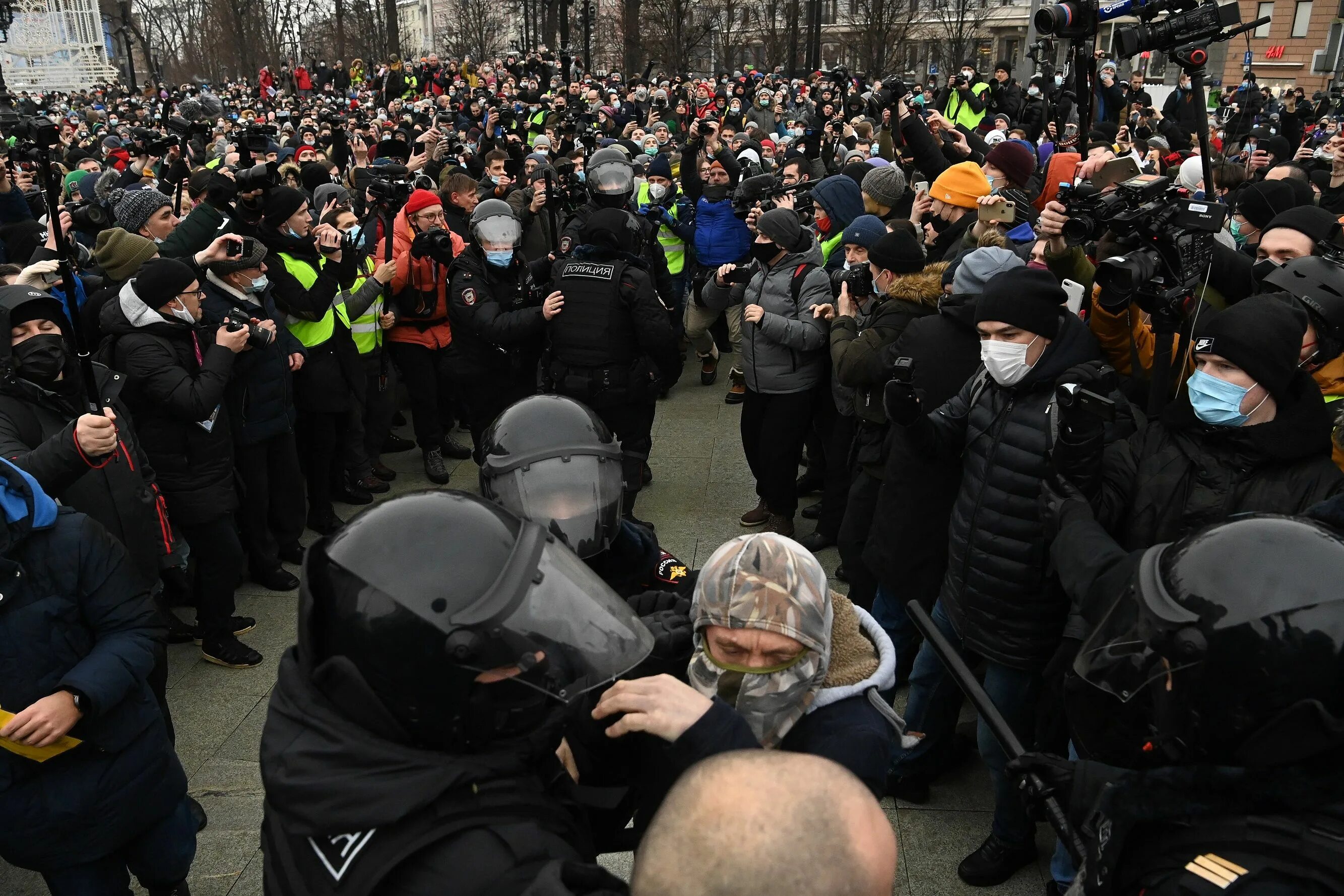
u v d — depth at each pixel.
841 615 1.81
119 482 3.20
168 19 50.91
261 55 39.94
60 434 2.83
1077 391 2.17
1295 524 1.28
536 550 1.40
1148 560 1.38
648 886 0.96
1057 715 2.55
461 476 6.04
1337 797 1.14
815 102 16.73
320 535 5.32
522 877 1.18
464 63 26.39
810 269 4.70
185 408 3.68
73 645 2.32
